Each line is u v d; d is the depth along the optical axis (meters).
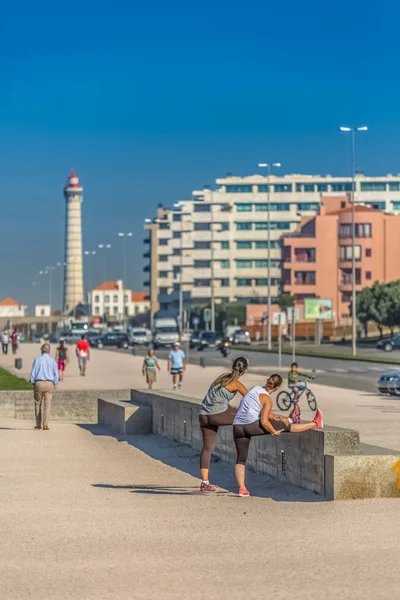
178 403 42.25
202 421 27.56
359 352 164.62
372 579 16.58
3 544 19.89
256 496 26.42
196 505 25.02
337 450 25.33
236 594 15.68
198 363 127.38
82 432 49.00
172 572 17.25
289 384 59.38
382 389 69.38
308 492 26.30
